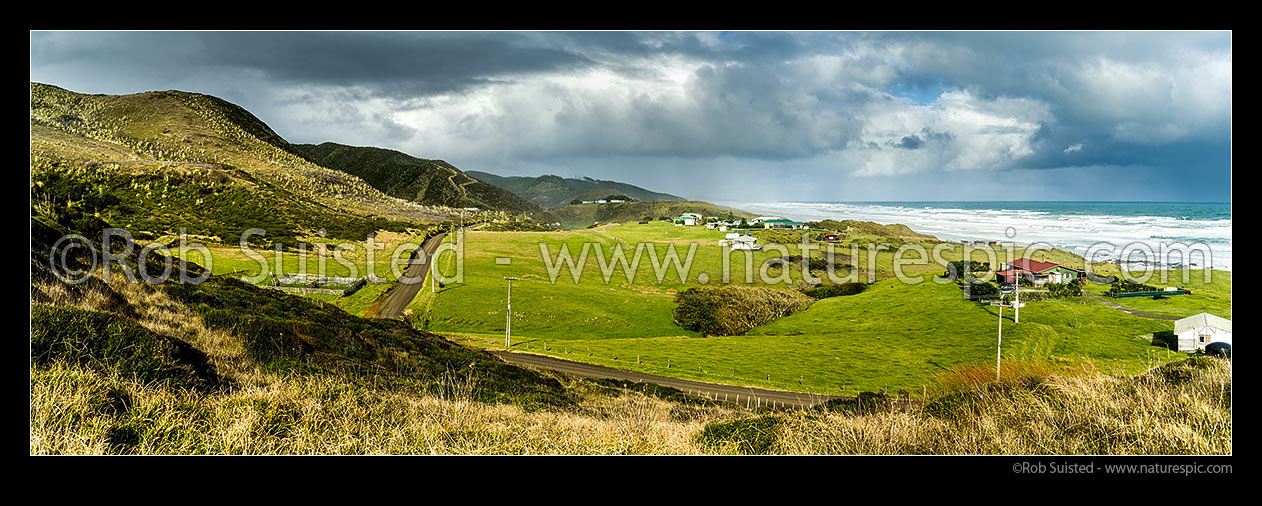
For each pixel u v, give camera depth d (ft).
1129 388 22.53
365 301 258.98
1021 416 21.59
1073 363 28.37
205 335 38.09
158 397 21.88
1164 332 198.29
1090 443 18.61
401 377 47.21
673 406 60.54
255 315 50.55
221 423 19.85
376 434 20.93
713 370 177.99
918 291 280.92
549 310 256.52
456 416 24.67
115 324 26.35
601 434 23.91
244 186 457.27
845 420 22.71
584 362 178.09
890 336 223.30
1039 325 209.97
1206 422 18.16
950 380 30.35
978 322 223.30
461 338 215.10
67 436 16.88
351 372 41.73
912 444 19.60
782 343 220.23
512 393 55.67
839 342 219.20
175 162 537.65
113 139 631.56
